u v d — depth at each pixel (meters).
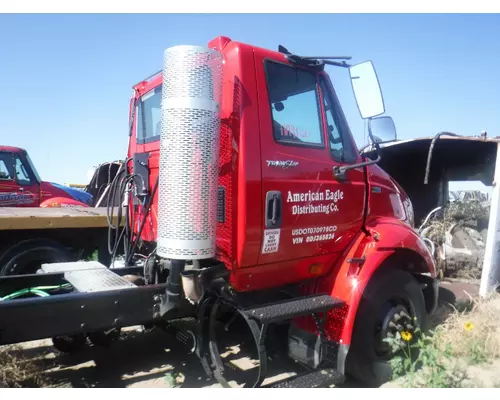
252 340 4.48
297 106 3.51
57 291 3.78
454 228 6.72
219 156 3.10
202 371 4.07
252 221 3.13
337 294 3.58
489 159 6.74
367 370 3.62
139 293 3.13
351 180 3.82
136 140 4.54
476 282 6.02
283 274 3.46
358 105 3.52
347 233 3.78
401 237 3.89
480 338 4.37
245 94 3.16
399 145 6.42
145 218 3.87
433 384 3.50
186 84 2.85
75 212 6.31
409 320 3.91
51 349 4.61
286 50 3.53
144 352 4.58
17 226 5.29
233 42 3.24
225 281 3.28
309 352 3.55
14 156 9.55
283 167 3.31
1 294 3.64
